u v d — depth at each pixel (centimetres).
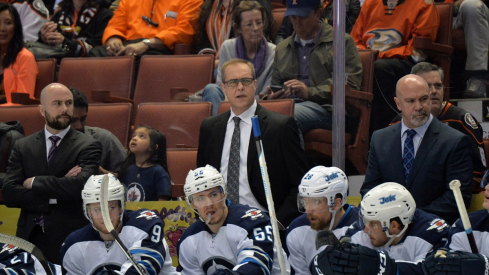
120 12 1902
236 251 1060
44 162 1304
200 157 1301
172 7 1831
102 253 1091
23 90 1767
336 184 1042
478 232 976
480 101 1374
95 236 1102
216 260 1075
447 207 1121
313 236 1074
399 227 976
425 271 886
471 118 1278
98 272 1023
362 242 1021
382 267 871
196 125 1536
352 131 1287
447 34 1415
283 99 1369
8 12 1745
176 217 1291
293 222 1105
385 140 1205
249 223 1055
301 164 1249
